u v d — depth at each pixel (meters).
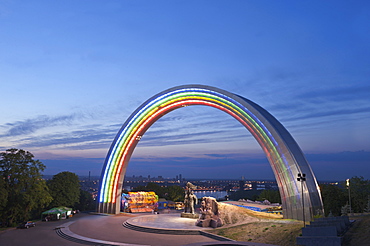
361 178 68.75
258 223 39.00
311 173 42.78
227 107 54.78
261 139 49.50
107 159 68.62
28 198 57.00
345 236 26.09
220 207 45.66
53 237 41.78
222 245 29.09
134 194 73.19
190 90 58.19
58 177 75.44
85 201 96.81
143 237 39.28
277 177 46.53
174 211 76.75
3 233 44.81
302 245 24.97
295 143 45.38
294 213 42.62
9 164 57.50
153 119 67.31
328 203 68.75
